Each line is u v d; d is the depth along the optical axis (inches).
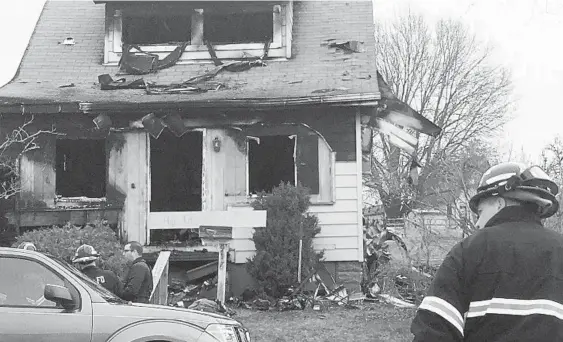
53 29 786.8
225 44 733.9
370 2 805.2
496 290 129.3
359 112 674.2
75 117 680.4
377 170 1192.8
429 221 710.5
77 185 816.3
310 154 672.4
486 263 130.6
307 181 671.1
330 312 579.8
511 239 132.4
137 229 674.2
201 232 555.8
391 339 466.3
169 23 789.9
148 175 677.9
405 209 1063.0
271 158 823.7
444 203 685.9
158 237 711.1
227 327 293.7
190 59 731.4
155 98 670.5
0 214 644.1
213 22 780.6
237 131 678.5
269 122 677.3
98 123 668.1
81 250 386.9
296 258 615.5
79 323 279.4
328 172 670.5
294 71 710.5
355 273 658.8
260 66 719.7
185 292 650.2
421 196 805.9
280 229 616.4
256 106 659.4
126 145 679.7
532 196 136.7
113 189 678.5
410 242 756.6
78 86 703.1
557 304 127.6
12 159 673.0
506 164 140.8
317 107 666.8
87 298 284.5
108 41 738.2
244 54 730.8
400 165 1268.5
